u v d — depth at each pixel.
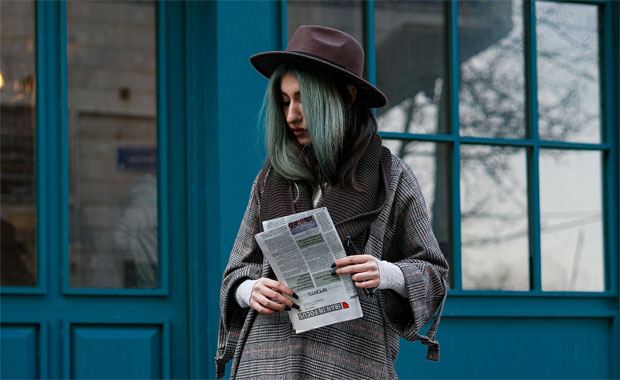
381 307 2.32
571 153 4.42
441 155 4.21
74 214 3.86
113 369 3.80
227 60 3.83
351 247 2.25
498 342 4.20
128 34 3.99
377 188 2.36
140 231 3.93
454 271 4.16
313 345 2.28
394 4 4.23
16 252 3.78
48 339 3.75
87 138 3.91
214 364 3.80
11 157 3.80
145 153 3.97
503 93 4.34
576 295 4.33
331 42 2.41
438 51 4.27
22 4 3.87
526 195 4.32
